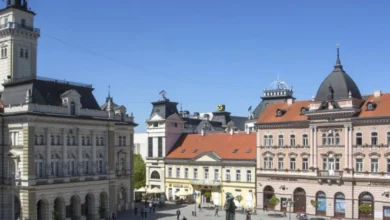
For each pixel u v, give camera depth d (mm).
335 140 93812
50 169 82688
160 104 125938
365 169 89812
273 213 98750
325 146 94938
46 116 81438
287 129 100688
